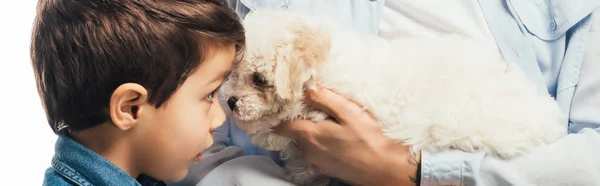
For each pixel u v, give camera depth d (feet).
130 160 3.69
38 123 6.82
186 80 3.50
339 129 4.50
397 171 4.50
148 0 3.37
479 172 4.36
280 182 4.75
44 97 3.56
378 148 4.49
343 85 4.66
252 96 4.57
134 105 3.38
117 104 3.29
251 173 4.73
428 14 5.36
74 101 3.39
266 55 4.41
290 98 4.40
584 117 5.02
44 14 3.45
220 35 3.58
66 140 3.55
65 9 3.36
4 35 6.61
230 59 3.78
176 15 3.39
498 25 5.24
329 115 4.64
